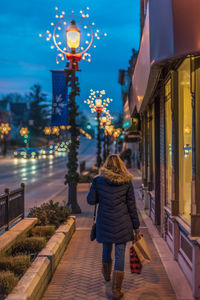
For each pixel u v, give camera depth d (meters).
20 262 4.42
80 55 10.55
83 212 11.02
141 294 4.31
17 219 6.39
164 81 6.68
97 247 6.65
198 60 4.14
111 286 4.59
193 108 4.21
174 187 5.60
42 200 14.66
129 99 11.94
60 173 30.70
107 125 28.94
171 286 4.56
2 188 19.36
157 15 3.88
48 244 5.59
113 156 4.44
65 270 5.27
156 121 8.40
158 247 6.39
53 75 10.84
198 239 4.08
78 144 10.99
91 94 24.00
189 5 3.54
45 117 113.44
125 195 4.31
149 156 9.84
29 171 33.38
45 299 4.20
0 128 56.69
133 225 4.35
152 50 4.09
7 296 3.50
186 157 5.64
